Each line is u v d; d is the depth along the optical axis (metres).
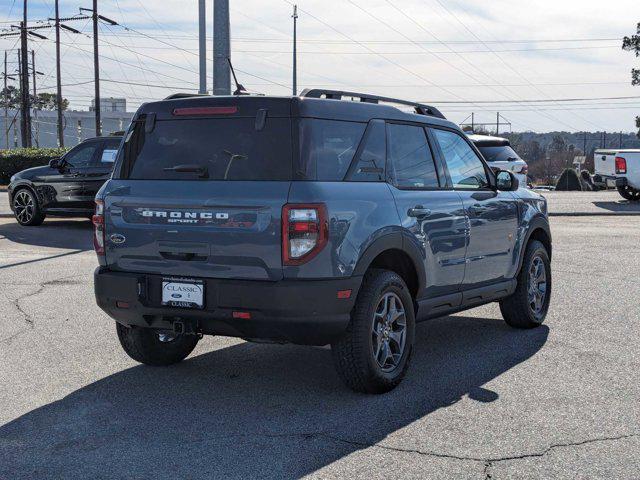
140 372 6.00
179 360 6.28
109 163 15.85
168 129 5.40
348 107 5.37
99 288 5.43
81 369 6.07
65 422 4.86
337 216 4.96
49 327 7.47
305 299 4.85
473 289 6.54
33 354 6.50
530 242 7.46
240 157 5.11
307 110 5.05
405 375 5.67
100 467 4.15
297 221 4.85
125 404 5.21
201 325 5.18
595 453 4.30
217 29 16.12
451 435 4.58
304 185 4.91
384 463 4.17
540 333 7.29
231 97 5.21
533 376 5.81
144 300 5.27
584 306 8.46
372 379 5.29
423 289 5.84
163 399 5.32
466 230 6.32
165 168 5.34
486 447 4.39
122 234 5.38
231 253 4.99
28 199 16.77
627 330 7.34
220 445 4.45
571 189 45.75
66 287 9.61
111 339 7.02
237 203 4.96
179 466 4.16
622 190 24.69
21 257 12.41
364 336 5.20
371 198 5.30
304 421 4.85
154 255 5.25
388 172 5.61
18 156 36.72
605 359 6.30
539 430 4.66
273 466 4.14
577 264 11.47
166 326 5.30
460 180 6.54
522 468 4.10
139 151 5.48
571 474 4.02
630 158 23.72
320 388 5.56
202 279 5.08
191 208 5.11
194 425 4.80
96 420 4.90
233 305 4.95
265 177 5.01
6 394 5.44
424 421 4.83
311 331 4.95
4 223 17.73
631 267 11.17
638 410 5.01
